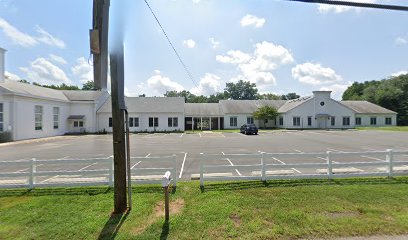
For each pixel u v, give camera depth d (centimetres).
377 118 5094
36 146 2025
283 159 1242
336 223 482
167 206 509
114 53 533
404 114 5791
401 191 663
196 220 504
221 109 4856
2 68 2670
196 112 4666
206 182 775
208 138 2736
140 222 499
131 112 3897
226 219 507
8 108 2466
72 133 3612
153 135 3250
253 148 1780
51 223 502
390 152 830
